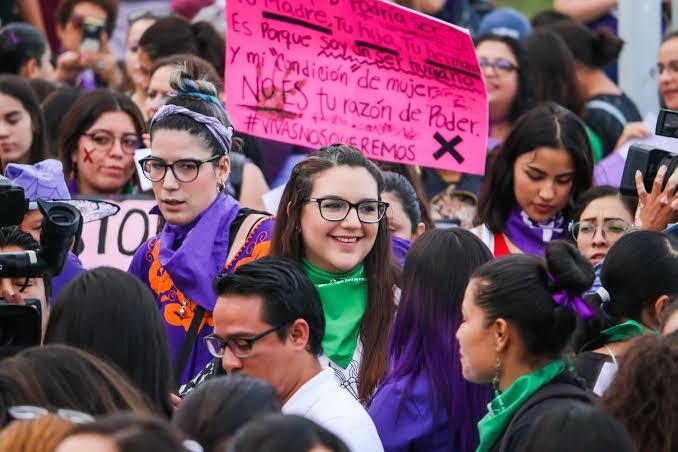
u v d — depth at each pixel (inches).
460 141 548.7
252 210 481.1
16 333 373.4
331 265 446.9
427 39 542.0
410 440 406.6
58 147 639.8
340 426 368.2
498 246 560.1
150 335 370.3
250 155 673.6
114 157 617.6
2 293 423.8
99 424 238.8
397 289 482.6
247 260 466.0
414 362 415.2
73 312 367.6
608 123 708.7
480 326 365.1
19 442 269.7
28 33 781.3
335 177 443.5
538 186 550.3
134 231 575.8
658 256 416.8
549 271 361.7
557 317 358.9
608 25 879.1
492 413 362.0
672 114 491.8
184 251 460.4
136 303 370.6
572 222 536.7
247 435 247.1
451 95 548.7
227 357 382.3
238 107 532.1
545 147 545.6
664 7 865.5
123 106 621.0
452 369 410.3
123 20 971.3
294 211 450.0
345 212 441.7
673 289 414.9
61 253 374.9
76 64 817.5
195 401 307.9
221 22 863.1
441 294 415.5
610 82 740.7
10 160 625.6
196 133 466.3
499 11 828.6
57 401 318.0
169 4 981.2
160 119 469.1
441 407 407.8
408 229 548.4
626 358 345.4
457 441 409.1
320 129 542.3
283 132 537.6
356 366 448.8
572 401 330.3
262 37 534.9
